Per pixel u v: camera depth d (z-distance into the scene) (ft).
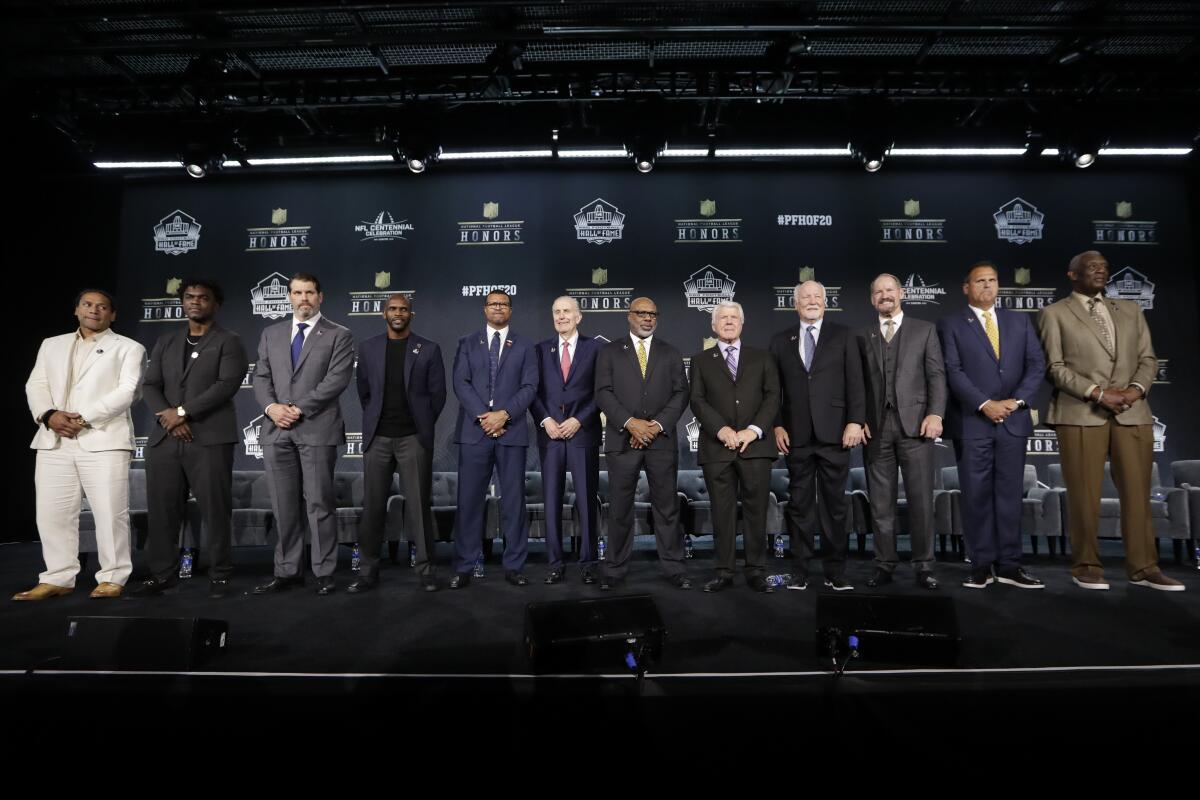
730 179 21.81
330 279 21.75
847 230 21.54
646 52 18.17
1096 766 5.31
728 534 11.53
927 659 6.69
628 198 21.84
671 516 11.87
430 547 11.99
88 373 11.43
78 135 19.43
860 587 11.41
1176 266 21.16
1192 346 20.81
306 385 11.87
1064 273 21.24
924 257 21.38
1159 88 18.02
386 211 21.95
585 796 4.97
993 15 16.79
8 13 15.96
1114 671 6.77
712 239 21.62
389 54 18.12
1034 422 20.58
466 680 6.63
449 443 21.02
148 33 17.20
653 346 12.30
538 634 6.59
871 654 6.77
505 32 16.03
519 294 21.58
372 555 11.99
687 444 19.94
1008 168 21.61
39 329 21.56
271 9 15.64
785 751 5.43
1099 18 16.67
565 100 18.42
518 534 12.35
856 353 11.59
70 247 21.91
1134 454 11.09
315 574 11.59
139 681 6.67
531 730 5.70
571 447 12.37
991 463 11.43
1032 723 5.78
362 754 5.46
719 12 16.46
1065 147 18.48
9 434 21.02
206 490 11.34
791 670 6.84
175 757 5.51
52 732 5.88
